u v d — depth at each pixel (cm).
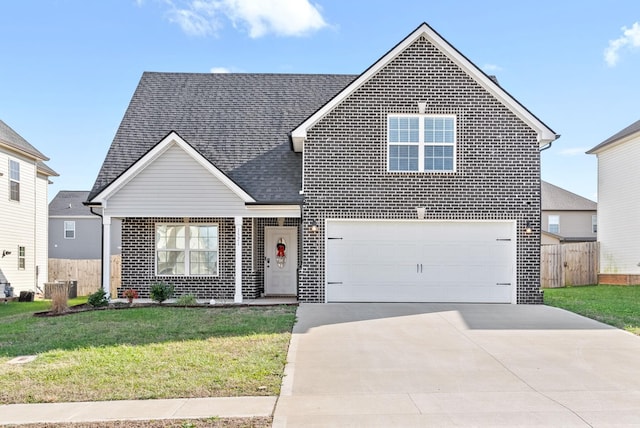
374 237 1541
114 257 2283
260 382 733
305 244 1523
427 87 1535
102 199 1522
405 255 1541
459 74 1538
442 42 1524
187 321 1193
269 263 1800
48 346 952
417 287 1537
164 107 1873
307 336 1043
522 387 720
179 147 1538
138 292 1678
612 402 655
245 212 1540
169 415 607
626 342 995
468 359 870
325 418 598
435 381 749
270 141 1747
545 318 1249
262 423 582
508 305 1480
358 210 1524
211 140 1745
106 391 696
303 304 1486
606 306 1471
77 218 3978
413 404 649
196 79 1991
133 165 1511
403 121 1540
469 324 1171
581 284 2522
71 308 1463
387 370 805
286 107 1878
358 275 1535
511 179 1529
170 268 1695
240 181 1603
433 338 1028
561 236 3653
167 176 1538
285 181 1611
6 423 587
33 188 2395
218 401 657
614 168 2555
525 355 894
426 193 1527
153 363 825
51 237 3988
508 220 1528
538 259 1527
